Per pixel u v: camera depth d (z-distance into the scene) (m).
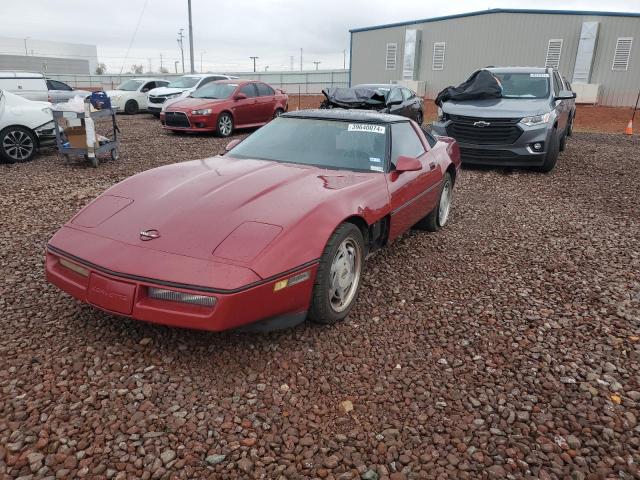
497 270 4.53
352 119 4.46
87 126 8.47
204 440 2.32
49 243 3.07
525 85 9.89
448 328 3.43
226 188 3.36
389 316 3.56
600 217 6.46
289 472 2.17
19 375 2.70
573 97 10.02
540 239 5.50
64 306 3.46
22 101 9.40
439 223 5.69
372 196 3.65
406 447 2.35
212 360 2.92
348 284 3.44
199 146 11.38
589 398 2.74
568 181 8.72
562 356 3.14
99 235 2.97
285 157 4.18
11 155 9.15
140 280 2.66
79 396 2.56
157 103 18.02
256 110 14.73
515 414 2.60
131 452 2.23
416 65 30.98
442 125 9.48
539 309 3.76
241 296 2.60
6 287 3.73
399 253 4.88
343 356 3.04
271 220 2.95
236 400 2.61
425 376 2.89
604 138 15.34
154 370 2.80
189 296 2.60
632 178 8.98
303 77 44.12
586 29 25.91
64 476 2.08
